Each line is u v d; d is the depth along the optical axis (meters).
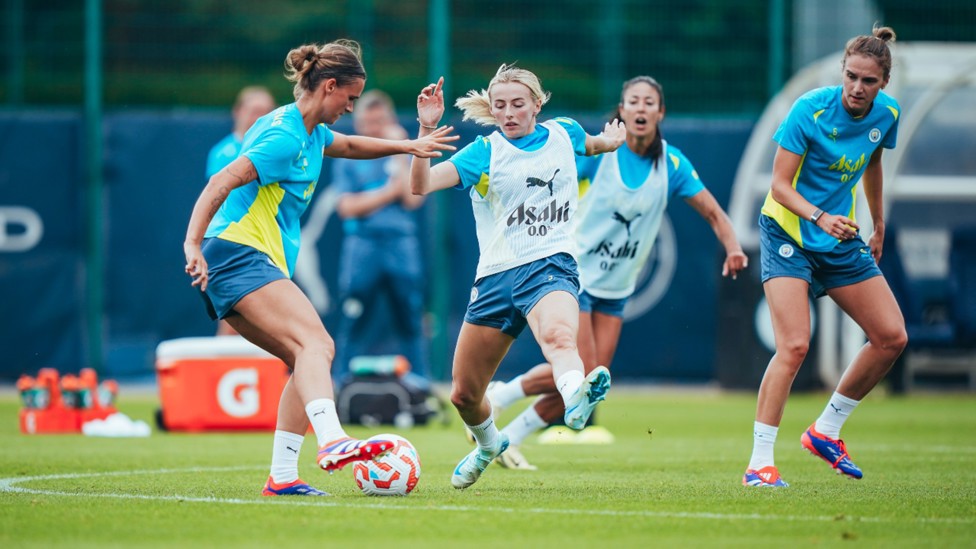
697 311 58.22
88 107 56.50
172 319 56.84
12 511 19.31
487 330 21.34
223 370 39.19
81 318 56.41
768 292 23.88
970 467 28.59
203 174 56.94
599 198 27.66
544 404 28.00
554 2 63.34
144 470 26.77
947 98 59.09
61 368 56.31
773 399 23.61
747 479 23.78
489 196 21.31
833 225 22.56
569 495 21.88
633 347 58.16
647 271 58.00
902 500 21.22
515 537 16.86
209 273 20.50
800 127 23.36
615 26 61.31
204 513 19.02
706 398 55.72
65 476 25.25
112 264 56.59
